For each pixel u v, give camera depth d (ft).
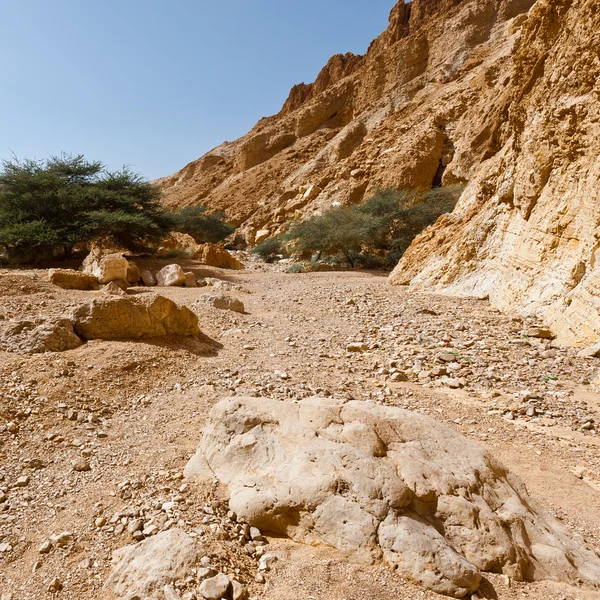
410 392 19.81
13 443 14.19
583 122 30.50
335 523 8.86
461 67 152.66
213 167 236.63
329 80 236.84
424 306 37.06
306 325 32.48
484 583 8.13
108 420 16.31
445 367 23.06
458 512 8.93
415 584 7.93
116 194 71.92
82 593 8.32
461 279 43.78
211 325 30.68
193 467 11.89
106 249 74.59
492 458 10.81
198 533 9.26
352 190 126.62
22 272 49.62
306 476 9.62
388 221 90.02
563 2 35.09
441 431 10.92
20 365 18.94
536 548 9.05
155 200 83.15
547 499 12.06
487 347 26.07
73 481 12.25
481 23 163.94
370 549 8.46
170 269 53.26
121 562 8.60
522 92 40.06
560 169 33.14
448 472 9.80
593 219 27.53
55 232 61.11
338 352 25.81
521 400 19.11
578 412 17.87
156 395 18.57
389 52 181.37
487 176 47.75
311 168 161.27
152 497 10.98
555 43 35.99
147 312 24.00
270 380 20.18
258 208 161.68
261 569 8.55
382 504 8.84
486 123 105.81
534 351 25.13
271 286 55.52
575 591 8.27
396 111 154.30
